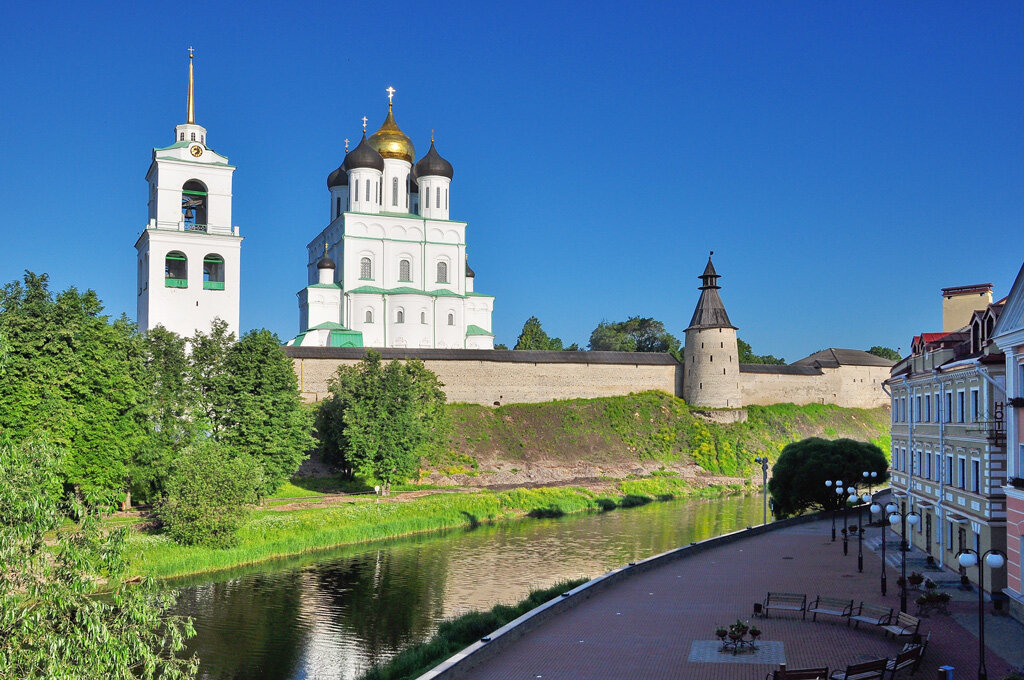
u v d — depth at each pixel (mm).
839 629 31359
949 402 42344
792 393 127062
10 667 19422
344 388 81625
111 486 54719
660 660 27656
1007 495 33375
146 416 60531
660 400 116000
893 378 53750
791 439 115312
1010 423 33031
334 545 59750
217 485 53969
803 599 33469
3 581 20469
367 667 33938
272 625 39562
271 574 50188
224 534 53562
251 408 65188
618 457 102000
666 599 37188
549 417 107625
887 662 25094
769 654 28062
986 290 52938
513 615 37281
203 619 40562
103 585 39625
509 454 97188
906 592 36188
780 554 49094
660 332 182125
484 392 109438
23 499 21172
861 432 126125
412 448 75500
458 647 33594
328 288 120375
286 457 66625
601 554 56531
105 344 56188
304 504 68375
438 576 49656
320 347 102812
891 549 50281
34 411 49688
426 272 125188
